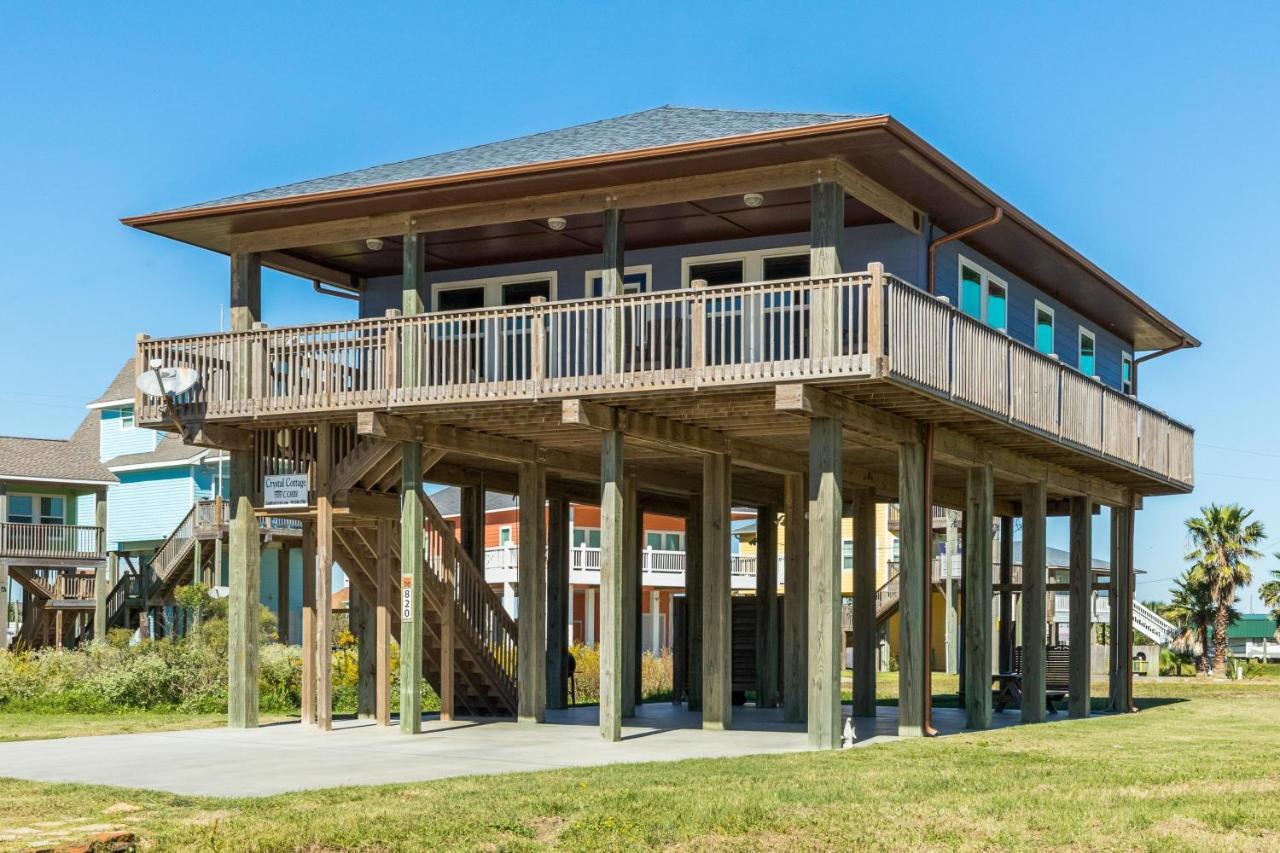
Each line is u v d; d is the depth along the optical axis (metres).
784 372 17.55
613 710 19.44
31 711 26.12
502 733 20.80
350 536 23.25
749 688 27.27
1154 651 49.53
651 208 20.66
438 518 22.95
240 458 22.22
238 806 13.16
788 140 17.61
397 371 20.41
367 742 19.45
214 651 27.81
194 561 44.12
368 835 11.83
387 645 21.78
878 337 17.08
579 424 18.86
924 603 20.33
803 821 12.64
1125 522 29.11
